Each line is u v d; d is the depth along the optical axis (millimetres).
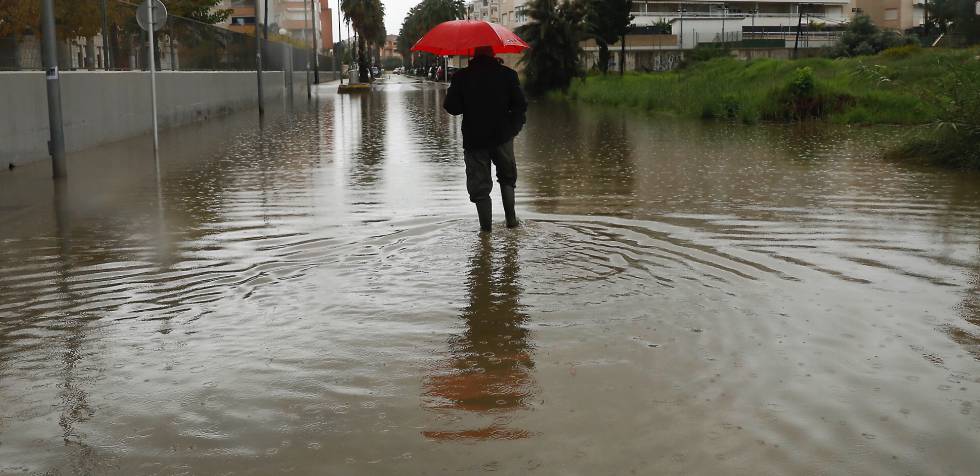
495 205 9828
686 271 6492
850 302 5664
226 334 5102
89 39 17781
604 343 4855
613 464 3412
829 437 3639
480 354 4703
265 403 4062
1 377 4430
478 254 7113
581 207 9664
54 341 5000
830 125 24250
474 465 3418
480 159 8148
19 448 3617
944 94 14094
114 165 14297
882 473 3332
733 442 3598
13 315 5527
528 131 22312
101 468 3434
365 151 16875
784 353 4672
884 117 24969
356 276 6418
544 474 3334
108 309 5645
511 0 109375
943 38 54844
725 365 4492
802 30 98875
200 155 16062
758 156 15531
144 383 4328
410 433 3723
